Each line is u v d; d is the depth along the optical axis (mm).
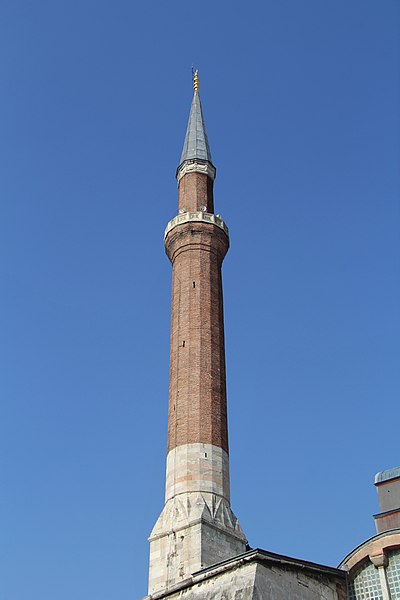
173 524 50938
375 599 41906
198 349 59094
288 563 40188
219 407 57188
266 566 39188
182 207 69938
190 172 72062
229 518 52219
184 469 53438
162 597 43375
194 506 51250
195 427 55219
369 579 42750
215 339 60531
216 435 55562
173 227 66750
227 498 53562
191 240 65562
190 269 64000
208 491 52562
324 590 41500
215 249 66125
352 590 42938
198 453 54062
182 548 49562
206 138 76125
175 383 58219
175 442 55281
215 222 66938
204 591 40781
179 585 42562
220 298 64000
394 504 50875
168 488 53656
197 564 48000
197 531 49531
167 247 67562
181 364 58719
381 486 52312
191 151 73688
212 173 73562
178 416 56281
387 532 42750
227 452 55969
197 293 62344
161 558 50188
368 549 42969
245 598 37531
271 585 38625
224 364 60250
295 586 39938
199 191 70750
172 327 61938
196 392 56906
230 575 39938
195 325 60438
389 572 42344
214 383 58062
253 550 39156
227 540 50969
